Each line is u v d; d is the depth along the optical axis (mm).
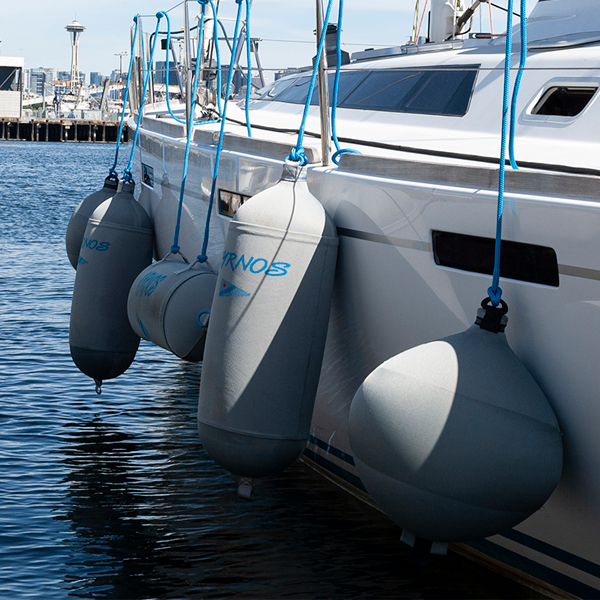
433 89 4438
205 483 4590
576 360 2609
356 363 3650
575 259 2539
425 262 3074
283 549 3727
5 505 4273
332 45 6422
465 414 2553
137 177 6934
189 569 3592
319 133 4543
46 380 6602
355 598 3285
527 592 3166
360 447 2738
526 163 3100
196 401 6203
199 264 4754
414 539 2908
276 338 3359
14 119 88312
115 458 4984
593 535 2756
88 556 3732
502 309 2715
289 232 3342
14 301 9664
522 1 2701
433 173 3025
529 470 2551
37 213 19688
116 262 5691
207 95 5902
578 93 3742
